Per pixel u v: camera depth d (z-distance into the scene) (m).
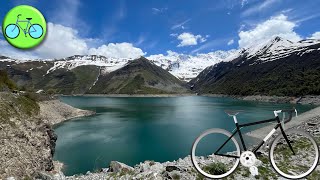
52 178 20.08
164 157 52.78
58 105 118.44
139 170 16.38
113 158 51.72
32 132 41.12
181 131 79.12
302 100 177.88
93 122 100.06
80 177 19.05
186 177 12.41
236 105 170.75
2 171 28.92
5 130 34.78
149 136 72.38
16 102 44.78
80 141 66.31
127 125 91.88
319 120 59.75
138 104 197.25
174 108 158.00
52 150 48.19
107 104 197.75
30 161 35.09
